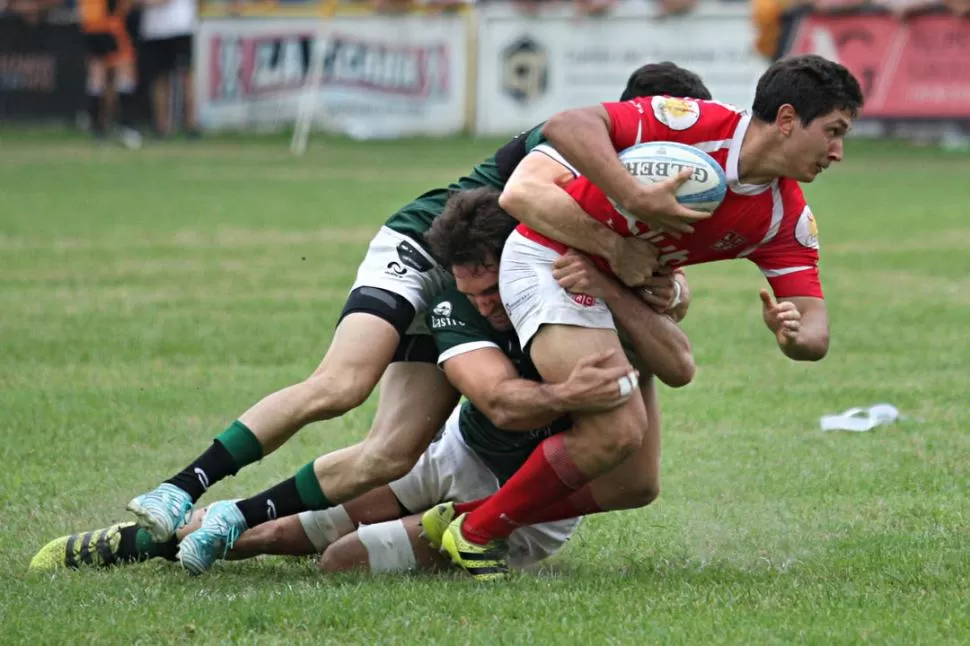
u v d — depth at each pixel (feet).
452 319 51.62
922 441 74.28
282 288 131.03
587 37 327.67
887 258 155.02
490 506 50.70
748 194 48.03
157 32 338.75
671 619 44.27
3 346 100.68
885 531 57.16
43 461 69.46
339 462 52.29
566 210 48.73
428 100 339.57
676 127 47.42
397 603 46.39
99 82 332.80
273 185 235.81
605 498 52.29
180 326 109.70
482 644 41.81
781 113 46.21
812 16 306.96
